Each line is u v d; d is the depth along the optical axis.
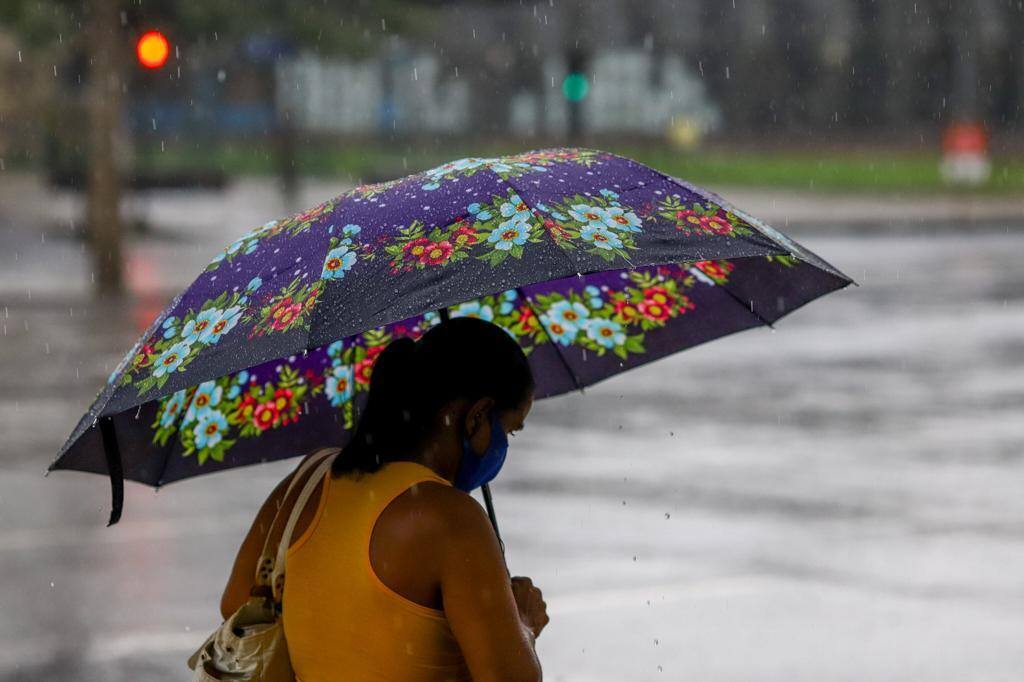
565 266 8.22
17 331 57.75
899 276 74.12
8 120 169.88
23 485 31.41
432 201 8.78
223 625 8.73
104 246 71.44
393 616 8.09
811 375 46.16
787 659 19.92
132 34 72.19
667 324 10.67
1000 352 50.72
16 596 23.17
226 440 10.17
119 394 8.59
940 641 20.61
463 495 8.20
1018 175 141.00
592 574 24.03
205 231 105.38
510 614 8.11
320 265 8.52
